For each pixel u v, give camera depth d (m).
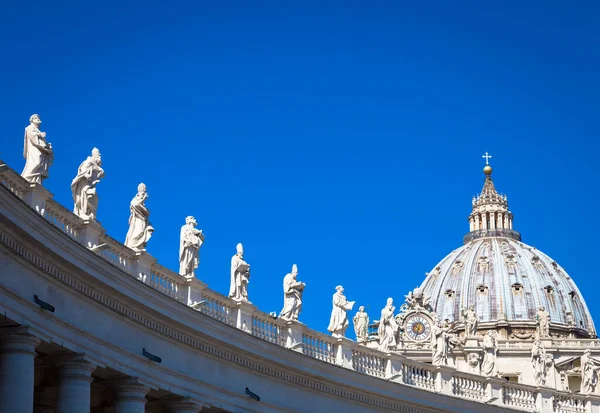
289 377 58.72
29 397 40.19
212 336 52.56
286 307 61.34
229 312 56.69
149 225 51.44
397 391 66.44
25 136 43.19
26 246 40.72
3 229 39.22
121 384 47.22
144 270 50.50
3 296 39.47
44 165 43.41
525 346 173.38
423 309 151.12
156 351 49.56
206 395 52.28
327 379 61.06
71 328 43.38
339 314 65.25
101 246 46.81
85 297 44.72
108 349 45.81
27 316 40.56
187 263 53.84
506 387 76.88
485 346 79.81
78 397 43.59
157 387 49.00
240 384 55.38
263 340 56.09
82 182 46.84
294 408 59.12
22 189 42.44
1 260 39.75
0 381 39.91
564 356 171.25
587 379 86.00
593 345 170.12
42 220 40.78
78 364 43.69
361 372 63.94
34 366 44.00
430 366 71.31
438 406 69.38
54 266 42.50
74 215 45.53
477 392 74.69
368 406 64.50
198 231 54.38
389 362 67.94
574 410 80.19
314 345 62.88
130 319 47.53
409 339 149.50
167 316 49.28
